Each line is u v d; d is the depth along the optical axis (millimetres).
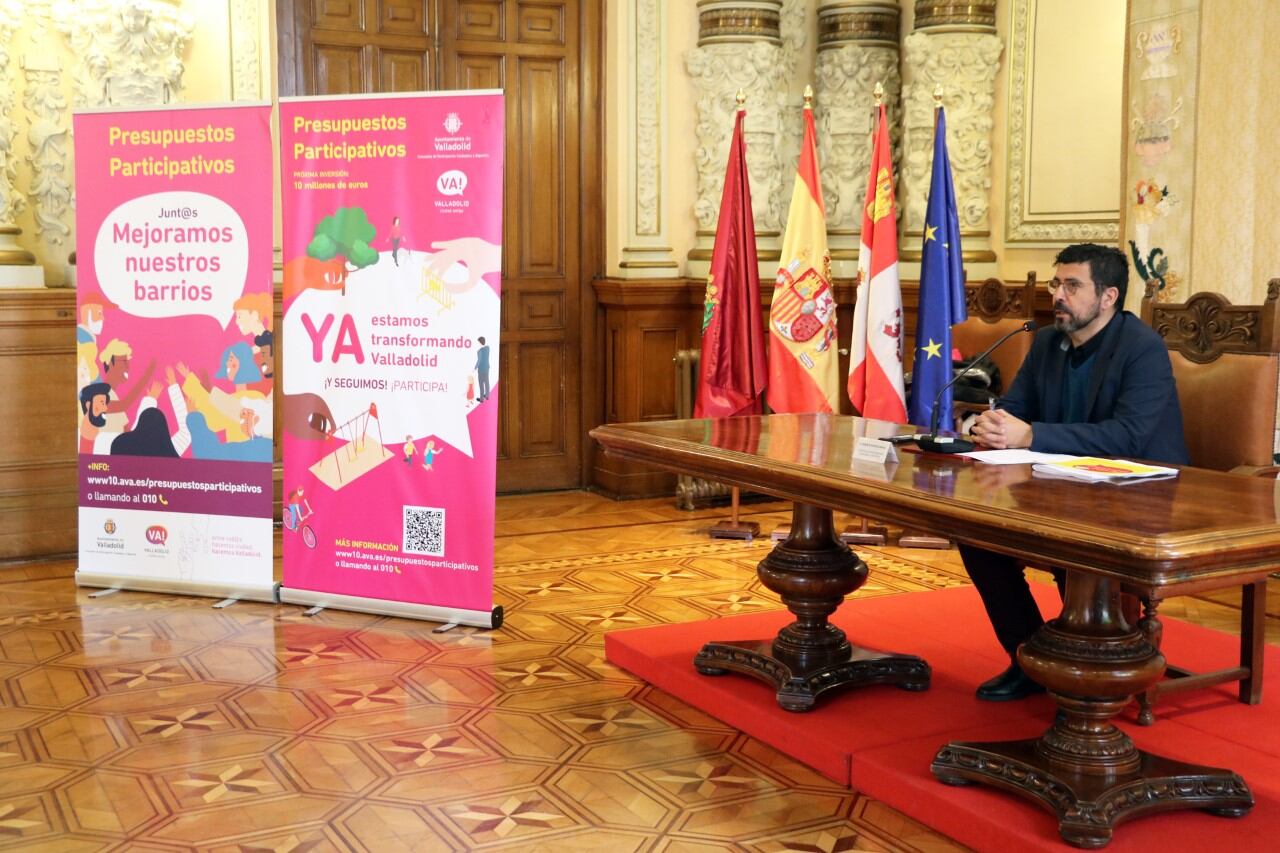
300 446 4469
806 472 2936
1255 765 2955
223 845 2666
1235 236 4891
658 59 6645
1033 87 5973
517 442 6891
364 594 4449
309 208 4336
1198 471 2898
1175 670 3533
